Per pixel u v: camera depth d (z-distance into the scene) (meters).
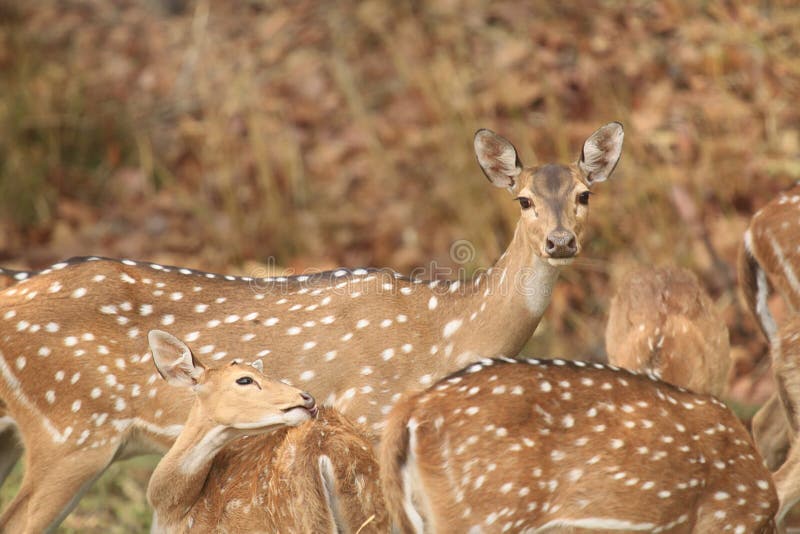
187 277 9.66
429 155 17.88
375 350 9.35
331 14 20.88
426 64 19.05
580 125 17.34
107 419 9.23
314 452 8.04
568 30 18.75
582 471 7.87
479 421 7.80
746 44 17.80
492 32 19.17
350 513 8.07
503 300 9.36
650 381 8.34
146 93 20.25
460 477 7.77
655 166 16.58
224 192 18.16
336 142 18.53
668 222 16.16
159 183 18.89
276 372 9.38
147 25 21.58
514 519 7.77
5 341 9.21
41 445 9.23
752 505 8.34
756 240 10.80
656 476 7.99
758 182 16.38
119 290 9.43
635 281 10.79
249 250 17.58
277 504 8.21
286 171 18.22
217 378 8.50
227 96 19.69
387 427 7.92
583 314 15.69
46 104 19.42
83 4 22.14
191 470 8.61
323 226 17.58
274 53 20.41
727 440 8.30
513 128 17.47
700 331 10.29
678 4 18.59
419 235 17.02
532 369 8.08
